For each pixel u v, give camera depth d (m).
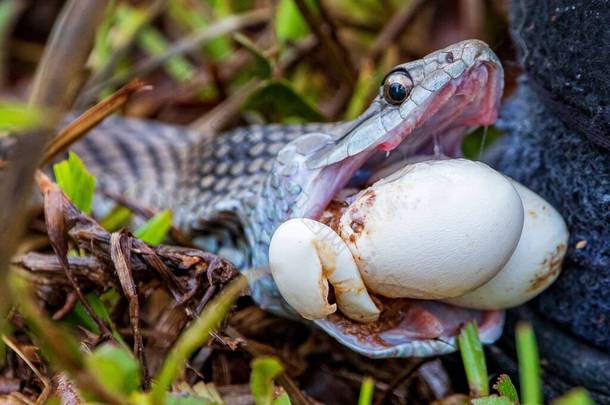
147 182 0.61
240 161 0.59
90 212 0.58
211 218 0.58
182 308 0.55
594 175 0.55
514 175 0.58
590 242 0.55
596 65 0.54
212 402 0.53
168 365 0.53
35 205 0.59
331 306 0.54
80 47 0.52
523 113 0.58
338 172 0.55
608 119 0.54
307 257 0.53
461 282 0.53
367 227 0.54
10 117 0.52
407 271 0.53
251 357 0.57
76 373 0.51
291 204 0.55
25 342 0.56
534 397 0.52
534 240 0.55
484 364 0.55
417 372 0.57
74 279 0.55
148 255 0.55
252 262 0.57
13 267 0.56
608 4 0.54
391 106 0.54
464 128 0.56
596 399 0.56
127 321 0.57
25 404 0.55
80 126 0.58
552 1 0.55
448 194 0.53
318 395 0.57
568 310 0.56
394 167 0.56
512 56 0.58
